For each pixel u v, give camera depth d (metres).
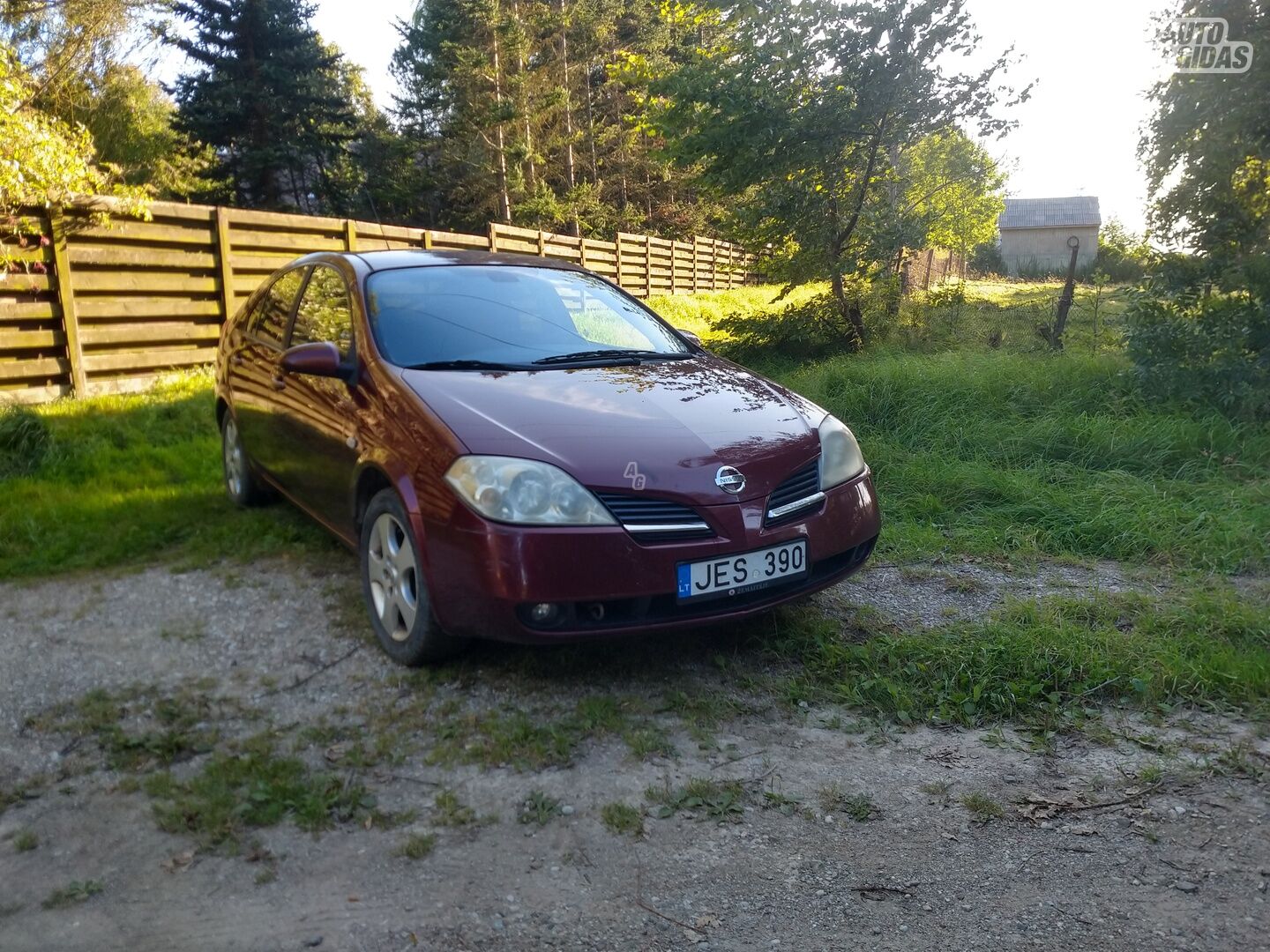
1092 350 9.41
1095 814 2.68
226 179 30.81
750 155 10.56
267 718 3.22
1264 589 4.36
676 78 10.66
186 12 30.31
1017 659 3.54
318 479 4.24
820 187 10.95
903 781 2.86
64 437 6.54
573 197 31.61
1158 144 7.40
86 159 8.44
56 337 7.70
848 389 7.67
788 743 3.08
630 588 3.12
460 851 2.51
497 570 3.08
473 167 31.19
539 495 3.12
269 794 2.72
